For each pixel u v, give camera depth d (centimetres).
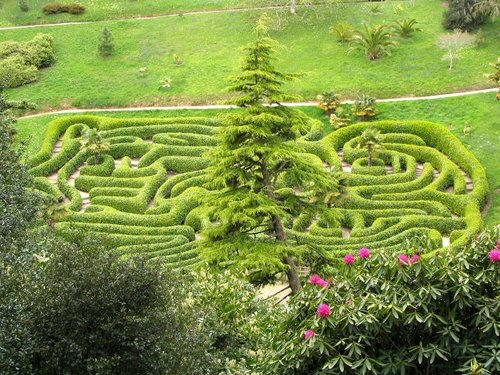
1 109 2941
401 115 5341
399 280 1611
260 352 2128
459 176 4519
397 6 6744
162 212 4456
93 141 5006
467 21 6206
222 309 2197
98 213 4412
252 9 7181
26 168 2577
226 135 3159
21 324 1728
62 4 7625
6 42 6669
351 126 5166
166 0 7669
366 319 1550
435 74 5762
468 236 3869
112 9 7575
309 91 5778
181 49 6650
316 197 4181
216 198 3173
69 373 1745
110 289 1812
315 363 1645
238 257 3027
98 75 6394
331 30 6462
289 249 3034
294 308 1794
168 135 5284
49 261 1969
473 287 1583
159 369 1766
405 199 4384
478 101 5350
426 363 1608
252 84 3238
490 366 1494
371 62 6050
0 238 2097
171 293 1989
